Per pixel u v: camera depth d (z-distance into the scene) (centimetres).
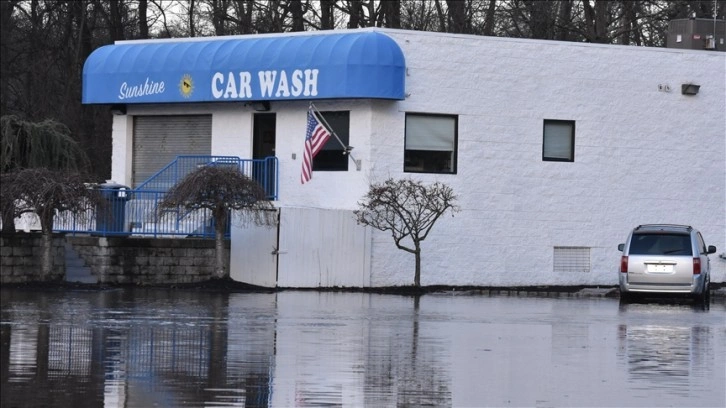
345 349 2244
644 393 1831
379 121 3928
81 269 3694
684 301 3741
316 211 3778
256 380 1880
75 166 4094
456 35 4031
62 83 5684
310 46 3947
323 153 4016
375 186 3812
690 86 4362
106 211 3722
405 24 6031
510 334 2559
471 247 4081
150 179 4094
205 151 4247
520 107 4141
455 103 4038
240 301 3228
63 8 5619
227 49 4112
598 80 4259
